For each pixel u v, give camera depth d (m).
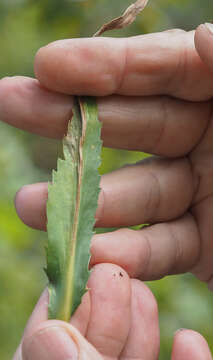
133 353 0.23
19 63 0.54
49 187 0.21
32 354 0.20
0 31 0.49
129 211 0.25
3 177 0.37
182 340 0.22
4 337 0.33
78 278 0.21
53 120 0.23
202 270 0.28
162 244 0.25
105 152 0.39
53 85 0.23
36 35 0.50
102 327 0.22
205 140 0.26
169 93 0.25
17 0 0.42
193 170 0.27
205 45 0.22
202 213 0.27
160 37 0.24
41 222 0.24
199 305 0.35
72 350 0.19
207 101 0.25
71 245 0.21
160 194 0.26
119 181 0.25
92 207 0.22
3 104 0.23
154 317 0.24
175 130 0.25
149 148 0.26
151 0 0.41
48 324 0.20
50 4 0.40
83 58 0.23
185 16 0.45
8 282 0.34
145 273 0.25
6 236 0.35
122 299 0.23
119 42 0.23
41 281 0.38
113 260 0.24
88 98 0.24
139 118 0.24
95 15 0.41
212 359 0.22
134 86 0.24
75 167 0.22
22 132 0.52
